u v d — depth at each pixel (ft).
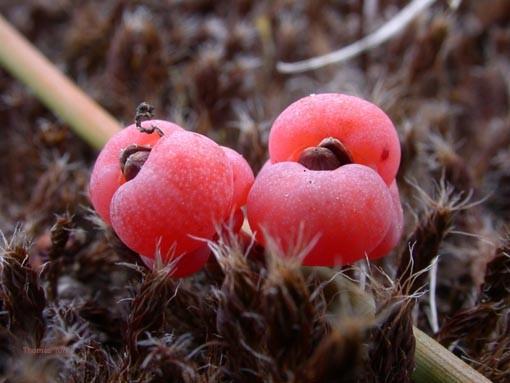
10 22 0.25
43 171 0.19
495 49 0.23
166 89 0.21
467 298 0.15
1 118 0.21
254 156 0.17
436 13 0.23
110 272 0.15
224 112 0.20
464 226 0.16
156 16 0.24
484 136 0.20
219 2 0.25
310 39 0.23
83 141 0.20
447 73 0.23
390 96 0.20
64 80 0.19
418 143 0.18
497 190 0.19
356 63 0.22
